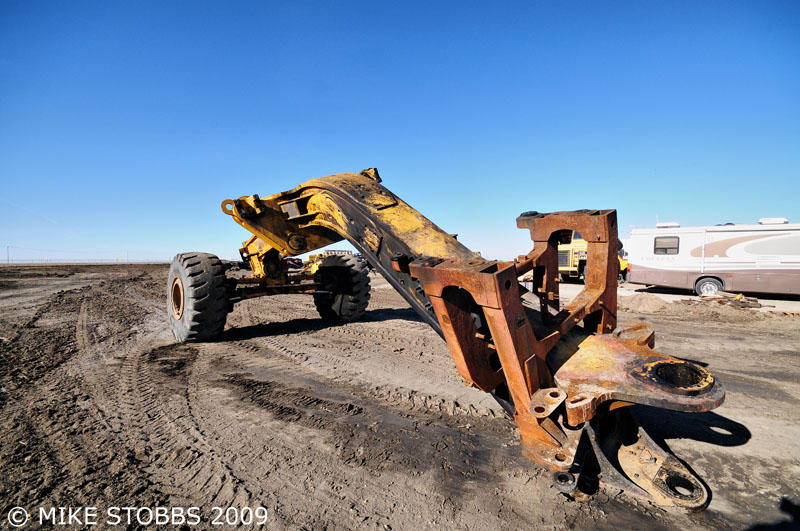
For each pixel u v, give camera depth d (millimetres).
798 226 12102
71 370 4926
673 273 14070
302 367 5133
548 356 2539
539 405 2014
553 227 2984
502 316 1974
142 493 2441
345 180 4582
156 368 5047
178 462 2811
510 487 2537
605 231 2844
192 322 6148
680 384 2109
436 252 3039
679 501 2229
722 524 2170
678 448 2980
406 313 9695
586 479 2475
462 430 3330
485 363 2598
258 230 5828
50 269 33875
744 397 3986
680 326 7742
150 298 13133
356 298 8109
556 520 2225
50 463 2746
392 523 2223
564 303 9617
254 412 3689
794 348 5996
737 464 2766
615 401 2193
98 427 3332
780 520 2199
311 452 2973
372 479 2635
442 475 2680
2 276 23094
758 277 12641
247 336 7012
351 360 5453
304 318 9023
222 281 6418
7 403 3807
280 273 7691
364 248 3760
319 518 2260
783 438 3123
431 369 5047
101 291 15281
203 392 4211
